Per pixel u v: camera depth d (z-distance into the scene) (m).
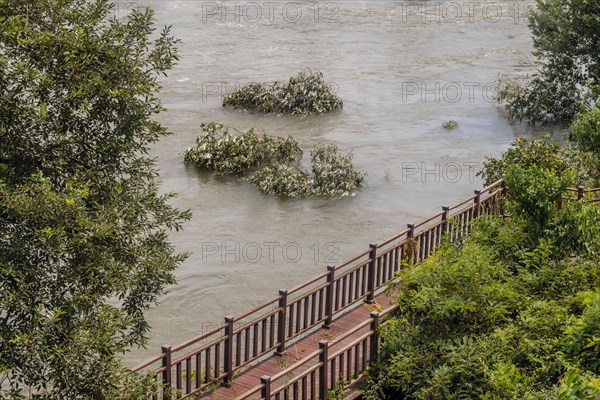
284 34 65.81
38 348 13.20
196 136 44.66
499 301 18.73
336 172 37.75
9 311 13.47
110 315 14.50
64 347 13.66
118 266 14.41
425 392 17.08
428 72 56.56
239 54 59.94
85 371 13.88
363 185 38.53
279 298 19.86
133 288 15.87
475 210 24.47
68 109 14.80
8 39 14.27
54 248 13.47
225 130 41.81
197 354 17.83
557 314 17.64
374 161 41.59
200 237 33.19
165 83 53.31
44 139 14.79
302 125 47.06
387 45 63.09
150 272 15.46
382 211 35.88
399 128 46.50
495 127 46.75
